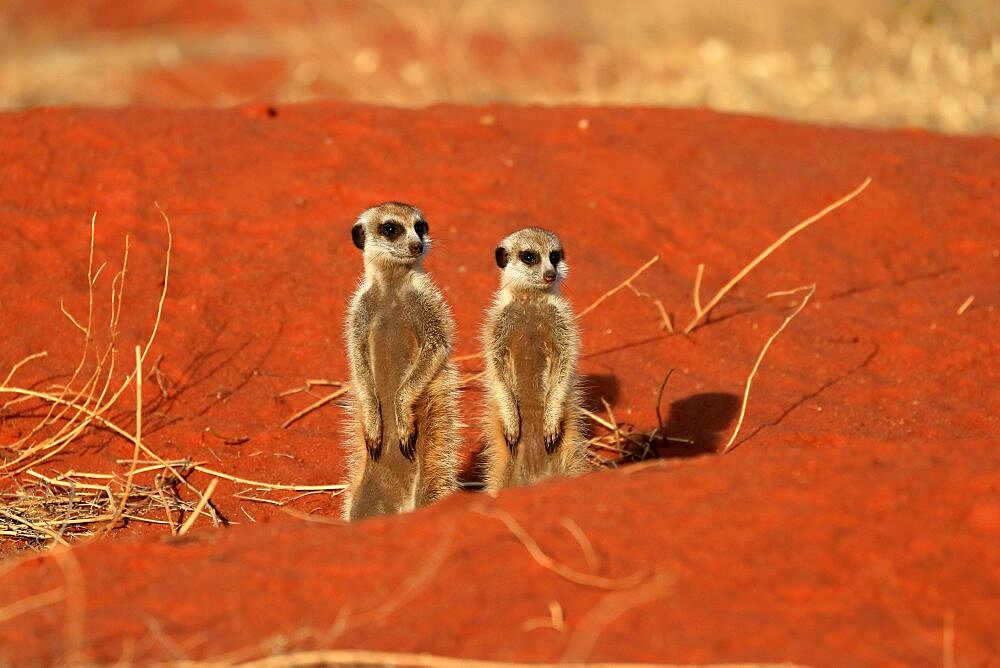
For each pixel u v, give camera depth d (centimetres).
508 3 3003
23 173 1396
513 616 614
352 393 1011
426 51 2520
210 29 3431
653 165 1491
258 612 637
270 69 2800
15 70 2497
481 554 665
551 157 1516
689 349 1215
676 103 2066
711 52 2317
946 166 1542
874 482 702
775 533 665
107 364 1171
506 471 948
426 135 1530
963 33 2170
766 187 1474
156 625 631
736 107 2042
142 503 987
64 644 618
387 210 961
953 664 575
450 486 956
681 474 742
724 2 2605
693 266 1366
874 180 1492
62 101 2344
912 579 632
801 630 596
